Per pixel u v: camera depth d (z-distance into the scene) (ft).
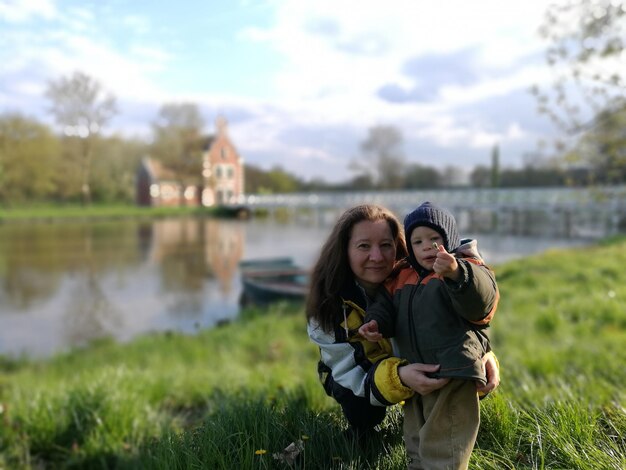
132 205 221.66
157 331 42.24
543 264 43.55
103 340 38.91
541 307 27.37
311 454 7.56
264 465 7.19
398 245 7.47
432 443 6.15
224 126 230.48
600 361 16.31
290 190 289.33
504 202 123.03
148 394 17.66
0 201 183.83
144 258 86.17
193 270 74.79
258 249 97.81
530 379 14.65
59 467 13.04
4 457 13.42
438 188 260.01
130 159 226.58
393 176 260.83
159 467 8.11
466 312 5.75
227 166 232.12
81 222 160.25
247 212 197.98
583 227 115.44
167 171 220.02
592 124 31.94
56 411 15.08
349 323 7.26
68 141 195.72
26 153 181.27
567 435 7.45
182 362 27.89
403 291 6.59
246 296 54.13
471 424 6.14
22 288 61.82
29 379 26.09
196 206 211.82
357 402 7.60
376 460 7.36
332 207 174.60
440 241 6.19
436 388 6.05
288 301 47.29
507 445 7.57
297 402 11.22
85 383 17.20
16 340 40.78
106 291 60.18
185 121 217.56
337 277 7.28
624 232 100.63
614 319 23.52
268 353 27.99
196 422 13.89
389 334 6.63
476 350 6.05
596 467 6.63
